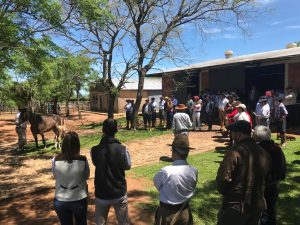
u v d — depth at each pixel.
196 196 7.70
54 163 4.60
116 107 39.75
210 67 22.34
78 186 4.61
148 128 20.53
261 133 4.88
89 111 45.09
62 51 10.25
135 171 10.35
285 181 8.33
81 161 4.63
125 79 21.97
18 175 10.90
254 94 19.94
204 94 20.92
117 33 20.92
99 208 4.72
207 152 12.45
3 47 8.90
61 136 15.41
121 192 4.69
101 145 4.71
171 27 21.11
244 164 3.84
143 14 20.45
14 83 9.57
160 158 12.29
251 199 3.82
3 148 16.23
